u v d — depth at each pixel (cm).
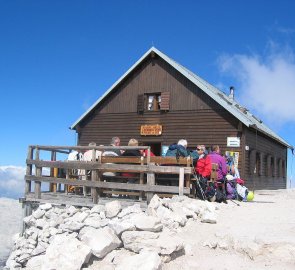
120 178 1263
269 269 703
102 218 1077
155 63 2312
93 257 745
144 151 1247
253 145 2209
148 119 2298
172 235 815
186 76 2178
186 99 2195
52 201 1283
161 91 2272
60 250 730
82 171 1331
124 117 2377
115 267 707
